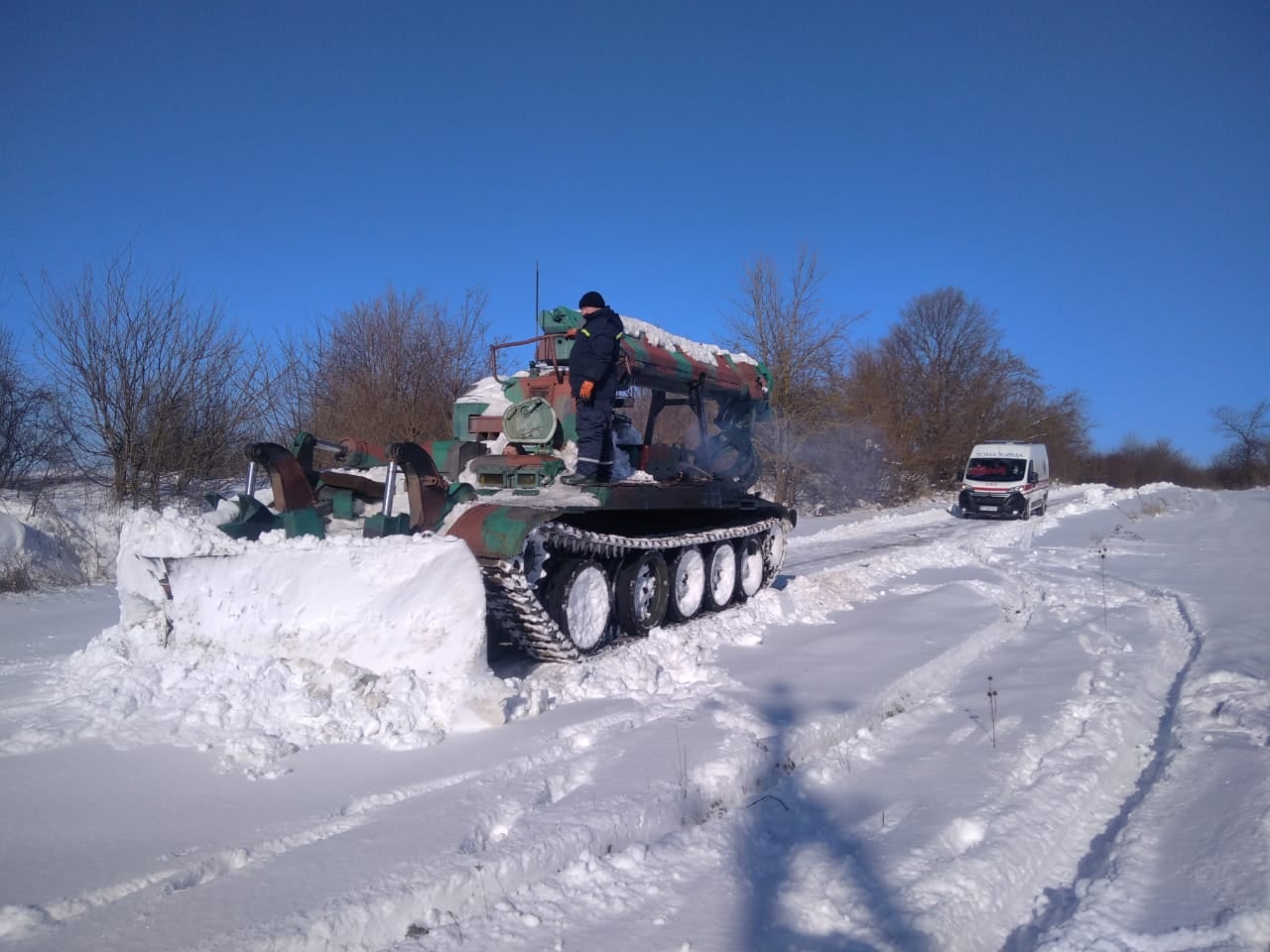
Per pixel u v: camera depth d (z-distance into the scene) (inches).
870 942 125.7
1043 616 393.7
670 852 152.9
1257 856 140.0
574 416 322.3
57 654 292.5
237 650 233.3
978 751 207.2
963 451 1541.6
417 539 230.1
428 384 822.5
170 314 599.8
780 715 227.9
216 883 136.3
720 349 425.4
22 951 119.1
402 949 123.9
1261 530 767.1
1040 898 145.3
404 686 215.3
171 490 601.0
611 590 306.8
